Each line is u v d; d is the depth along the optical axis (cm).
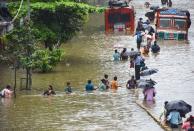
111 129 4784
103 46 9494
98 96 6022
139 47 9106
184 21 10312
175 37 10288
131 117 5156
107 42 9950
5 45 6800
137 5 16762
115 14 11494
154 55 8569
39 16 7962
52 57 7406
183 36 10306
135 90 6309
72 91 6291
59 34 8075
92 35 10881
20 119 5138
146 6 16038
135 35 10550
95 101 5781
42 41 8025
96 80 6825
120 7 11494
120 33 11212
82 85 6600
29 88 6431
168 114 4791
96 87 6419
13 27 6925
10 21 7444
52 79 6938
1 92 6041
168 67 7562
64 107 5547
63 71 7425
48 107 5559
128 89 6378
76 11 8088
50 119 5128
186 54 8638
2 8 7650
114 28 11519
